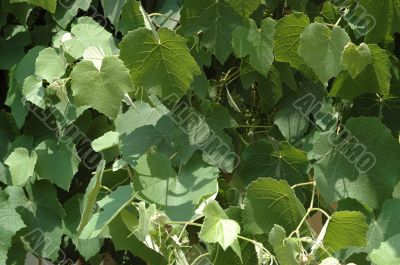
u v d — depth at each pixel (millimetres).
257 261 1305
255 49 1337
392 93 1329
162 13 1417
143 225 1221
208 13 1333
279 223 1278
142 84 1300
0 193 1434
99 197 1421
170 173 1313
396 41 1356
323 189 1280
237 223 1233
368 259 1259
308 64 1270
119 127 1394
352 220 1214
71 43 1436
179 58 1285
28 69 1496
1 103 1605
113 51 1437
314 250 1189
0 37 1573
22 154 1468
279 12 1409
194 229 1382
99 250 1463
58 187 1532
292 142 1368
